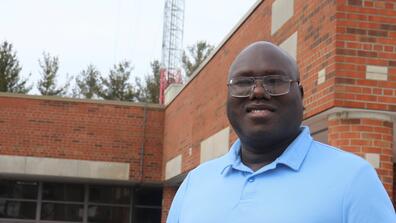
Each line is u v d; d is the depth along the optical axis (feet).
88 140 63.46
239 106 8.29
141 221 69.82
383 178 22.68
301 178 7.64
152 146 64.85
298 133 8.32
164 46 133.90
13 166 61.72
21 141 62.23
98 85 164.04
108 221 69.21
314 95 24.90
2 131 62.13
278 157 8.02
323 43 24.35
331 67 23.29
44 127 62.80
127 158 64.08
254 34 34.76
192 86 51.78
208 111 45.29
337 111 23.31
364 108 22.81
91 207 69.21
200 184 8.62
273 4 31.60
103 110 64.18
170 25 135.54
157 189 70.69
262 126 8.00
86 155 63.21
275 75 8.17
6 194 67.87
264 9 33.19
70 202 68.85
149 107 65.26
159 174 64.54
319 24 24.97
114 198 69.72
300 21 27.37
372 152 22.80
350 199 7.36
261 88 8.13
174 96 59.67
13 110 62.54
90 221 68.95
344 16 23.25
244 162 8.43
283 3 30.04
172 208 9.22
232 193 7.98
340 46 23.07
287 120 8.10
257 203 7.64
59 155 62.69
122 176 63.67
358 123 22.97
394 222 7.51
